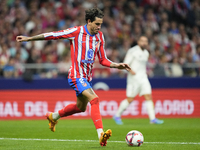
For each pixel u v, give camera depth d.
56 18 57.44
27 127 31.33
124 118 41.56
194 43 58.09
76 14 59.00
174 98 42.44
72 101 41.56
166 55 53.72
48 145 20.25
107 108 41.78
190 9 64.88
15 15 58.78
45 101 41.25
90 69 19.81
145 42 33.75
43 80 41.34
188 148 19.14
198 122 36.28
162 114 42.19
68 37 19.28
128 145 19.67
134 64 33.97
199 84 42.78
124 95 42.00
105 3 61.00
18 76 42.78
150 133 26.95
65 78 41.69
